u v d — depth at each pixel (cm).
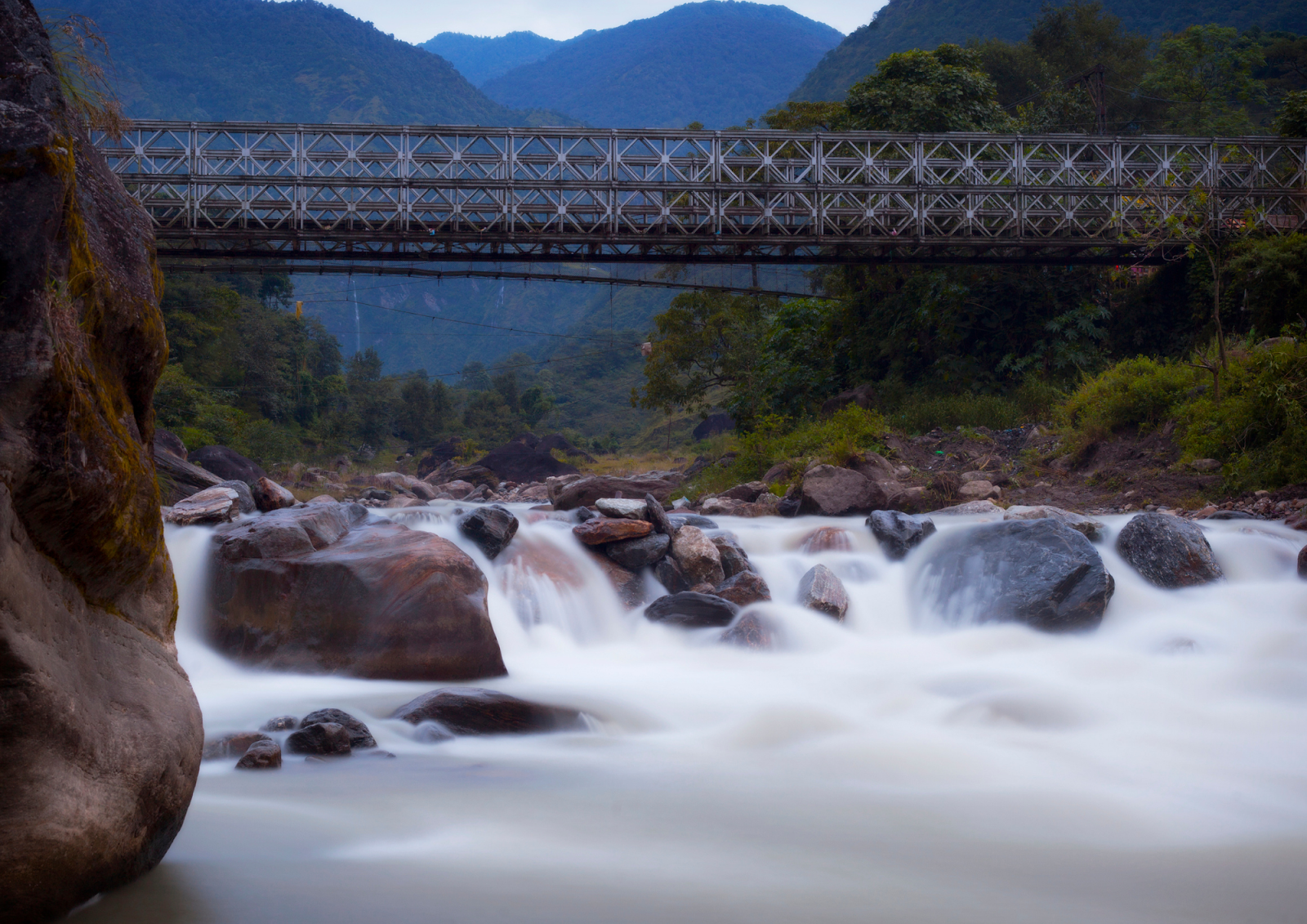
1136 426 1975
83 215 341
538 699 737
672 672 876
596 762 590
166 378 4141
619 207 2967
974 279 3092
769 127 4072
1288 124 3012
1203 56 6600
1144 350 2912
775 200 3038
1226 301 2538
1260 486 1505
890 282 3312
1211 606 1002
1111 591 977
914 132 3341
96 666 318
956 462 2138
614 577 1110
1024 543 1038
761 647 941
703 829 462
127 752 318
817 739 648
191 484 1856
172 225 2891
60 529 293
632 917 351
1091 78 4894
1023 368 2992
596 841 442
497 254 2997
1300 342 1725
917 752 616
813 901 372
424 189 2917
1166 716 695
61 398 278
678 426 10719
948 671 848
